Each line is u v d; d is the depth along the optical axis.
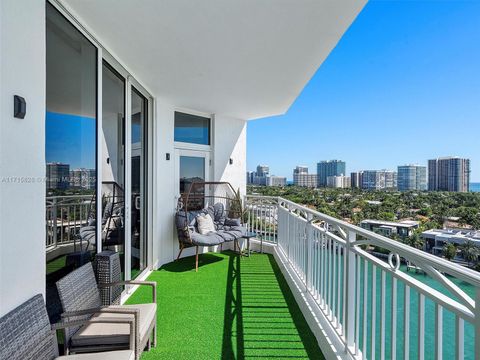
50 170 2.04
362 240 1.85
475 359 0.92
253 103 4.88
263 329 2.60
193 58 3.00
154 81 3.74
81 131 2.41
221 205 5.58
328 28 2.37
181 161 5.22
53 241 2.10
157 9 2.08
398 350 2.34
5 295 1.34
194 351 2.25
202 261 4.89
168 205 4.81
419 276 1.50
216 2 2.00
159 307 3.05
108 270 2.34
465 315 0.96
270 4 2.02
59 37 2.10
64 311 1.73
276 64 3.16
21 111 1.44
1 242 1.32
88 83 2.50
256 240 5.84
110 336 1.77
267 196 5.73
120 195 3.23
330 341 2.12
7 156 1.36
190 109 5.32
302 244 3.32
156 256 4.41
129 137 3.40
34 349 1.38
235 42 2.63
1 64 1.32
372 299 1.65
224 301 3.21
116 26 2.33
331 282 2.37
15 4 1.42
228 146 6.02
